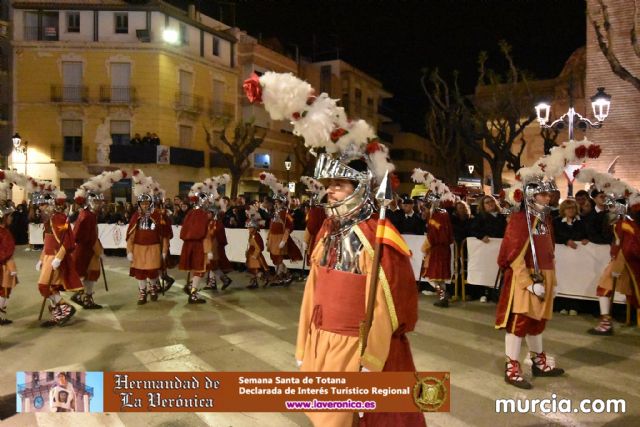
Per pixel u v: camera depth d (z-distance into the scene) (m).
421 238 10.44
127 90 31.50
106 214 17.61
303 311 3.29
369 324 2.76
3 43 31.27
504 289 5.34
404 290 2.82
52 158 31.52
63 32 31.47
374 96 50.22
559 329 7.45
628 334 7.16
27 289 10.61
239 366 5.79
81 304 8.87
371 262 2.86
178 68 32.91
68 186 31.78
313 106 2.92
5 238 7.69
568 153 5.27
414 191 16.91
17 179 7.58
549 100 24.91
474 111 24.83
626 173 14.06
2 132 31.58
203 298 9.69
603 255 8.10
